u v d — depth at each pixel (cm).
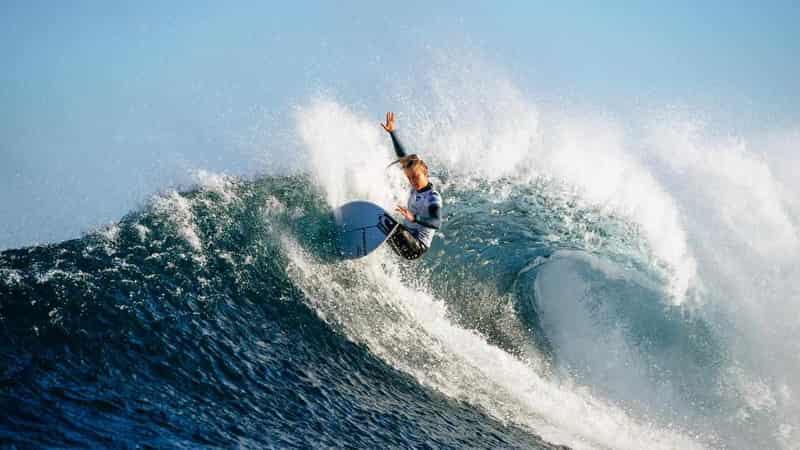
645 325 3095
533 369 2903
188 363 1834
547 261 3162
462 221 3159
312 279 2484
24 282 1845
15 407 1409
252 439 1605
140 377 1697
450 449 1922
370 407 2006
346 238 2566
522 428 2288
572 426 2477
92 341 1744
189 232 2352
